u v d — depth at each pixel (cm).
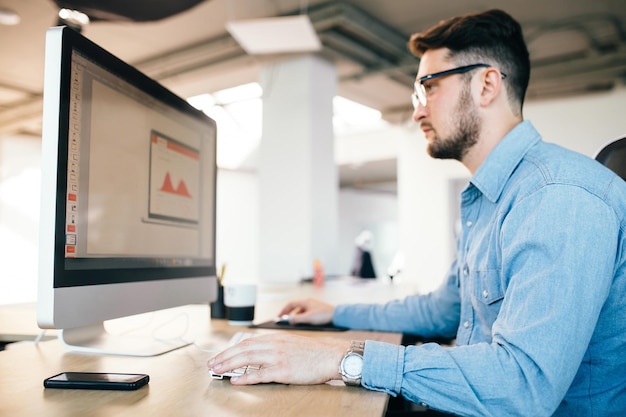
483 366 75
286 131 497
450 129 119
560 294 78
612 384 91
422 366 76
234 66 553
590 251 81
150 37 508
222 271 158
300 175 486
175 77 600
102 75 96
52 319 81
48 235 82
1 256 889
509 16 119
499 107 117
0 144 901
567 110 619
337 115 840
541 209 85
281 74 505
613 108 591
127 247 104
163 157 120
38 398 68
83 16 273
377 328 138
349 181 1230
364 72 564
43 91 84
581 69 562
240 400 69
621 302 88
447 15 462
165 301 119
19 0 424
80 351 100
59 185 83
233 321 142
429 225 756
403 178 783
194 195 136
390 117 761
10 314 153
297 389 75
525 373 74
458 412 74
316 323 142
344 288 308
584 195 85
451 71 118
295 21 349
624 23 466
